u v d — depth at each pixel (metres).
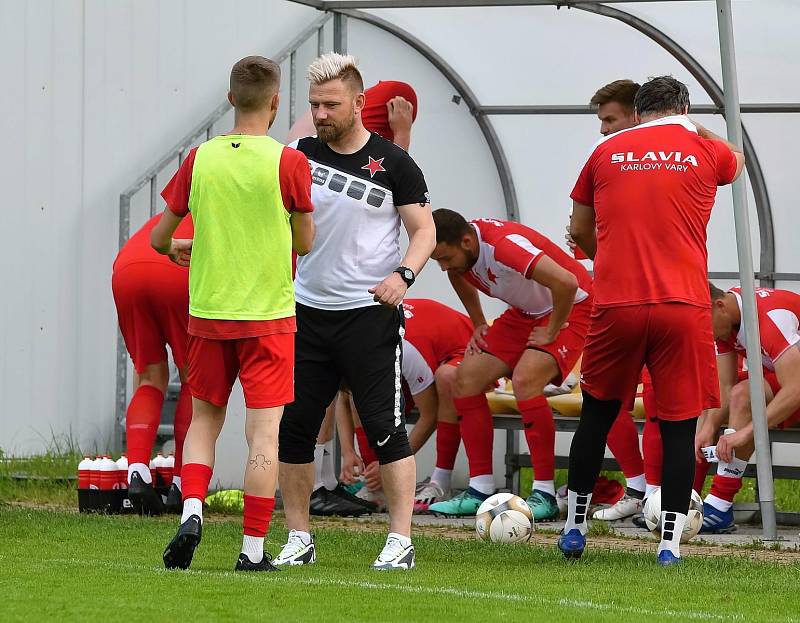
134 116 35.56
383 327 19.27
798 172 36.16
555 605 15.30
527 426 29.83
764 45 34.31
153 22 35.88
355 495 32.53
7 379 32.94
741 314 27.88
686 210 20.42
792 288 36.62
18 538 21.73
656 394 20.66
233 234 17.58
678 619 14.48
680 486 20.34
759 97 35.44
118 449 34.94
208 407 17.97
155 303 27.02
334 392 19.78
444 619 13.90
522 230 29.95
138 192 35.75
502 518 23.58
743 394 28.22
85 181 34.62
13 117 33.22
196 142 36.62
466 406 30.83
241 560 17.95
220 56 36.50
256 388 17.70
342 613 14.12
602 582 17.78
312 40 35.72
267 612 14.01
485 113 38.47
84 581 16.06
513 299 30.14
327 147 19.70
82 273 34.59
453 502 30.64
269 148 17.75
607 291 20.53
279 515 28.30
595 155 21.27
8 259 33.06
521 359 29.94
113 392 35.28
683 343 20.27
